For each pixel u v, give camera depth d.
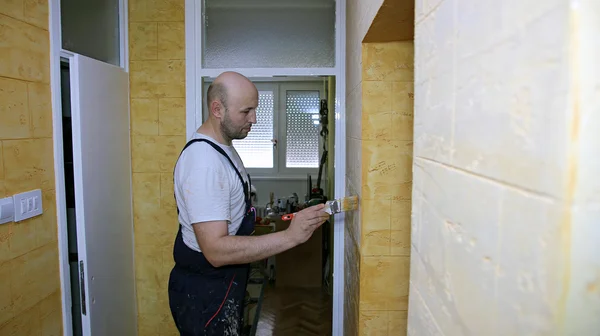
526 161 0.29
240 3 2.08
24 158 1.32
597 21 0.24
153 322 2.18
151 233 2.14
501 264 0.33
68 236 1.70
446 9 0.46
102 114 1.78
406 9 0.97
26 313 1.34
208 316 1.43
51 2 1.45
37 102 1.39
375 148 1.38
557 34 0.25
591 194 0.25
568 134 0.25
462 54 0.41
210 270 1.44
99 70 1.76
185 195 1.33
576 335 0.25
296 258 3.23
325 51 2.07
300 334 2.55
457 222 0.43
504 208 0.32
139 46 2.07
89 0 1.78
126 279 2.04
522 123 0.30
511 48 0.31
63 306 1.53
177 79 2.08
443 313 0.47
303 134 3.74
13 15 1.28
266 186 3.77
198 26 2.05
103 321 1.79
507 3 0.32
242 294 1.52
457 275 0.43
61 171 1.50
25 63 1.33
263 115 3.75
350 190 1.78
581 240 0.25
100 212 1.76
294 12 2.07
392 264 1.41
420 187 0.57
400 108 1.37
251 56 2.08
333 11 2.06
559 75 0.25
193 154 1.36
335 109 2.08
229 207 1.37
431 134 0.52
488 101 0.35
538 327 0.28
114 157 1.90
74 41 1.66
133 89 2.08
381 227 1.40
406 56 1.35
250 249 1.31
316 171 3.75
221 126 1.44
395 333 1.42
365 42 1.34
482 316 0.37
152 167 2.11
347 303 1.91
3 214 1.22
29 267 1.35
